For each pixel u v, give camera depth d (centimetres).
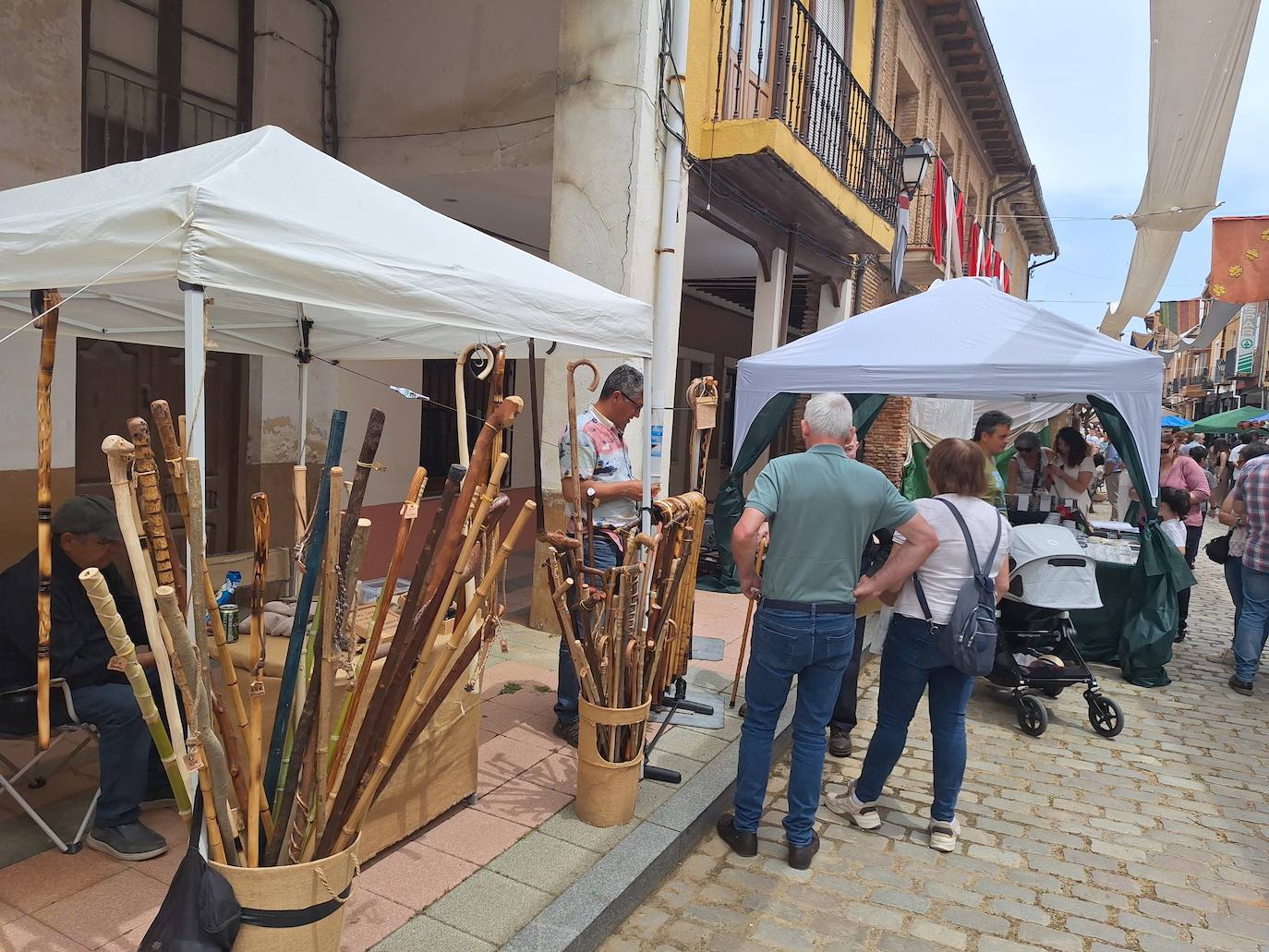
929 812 379
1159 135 596
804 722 321
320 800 193
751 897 307
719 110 695
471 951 244
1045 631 510
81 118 475
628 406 379
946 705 341
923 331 537
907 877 326
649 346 339
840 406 316
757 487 308
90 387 504
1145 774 435
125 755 272
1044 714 479
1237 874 338
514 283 262
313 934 188
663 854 308
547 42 602
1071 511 673
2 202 269
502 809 330
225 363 593
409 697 208
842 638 309
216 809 181
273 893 182
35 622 267
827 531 303
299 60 625
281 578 450
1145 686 583
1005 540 328
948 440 345
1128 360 478
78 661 274
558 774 362
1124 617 609
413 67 642
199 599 177
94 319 361
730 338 1484
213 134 576
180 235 176
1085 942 290
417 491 206
